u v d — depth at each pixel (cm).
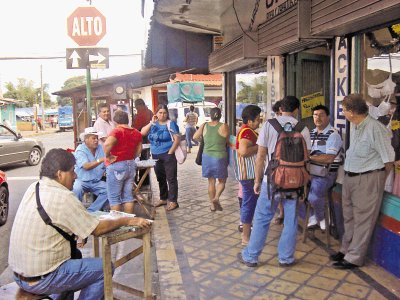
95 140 588
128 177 572
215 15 841
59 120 4428
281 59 662
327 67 661
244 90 926
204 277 422
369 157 403
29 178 1148
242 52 704
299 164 415
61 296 322
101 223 307
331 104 520
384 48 433
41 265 290
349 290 382
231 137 992
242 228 529
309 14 471
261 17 694
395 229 398
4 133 1333
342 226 493
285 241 436
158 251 495
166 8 774
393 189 436
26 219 293
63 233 296
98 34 766
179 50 1017
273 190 420
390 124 438
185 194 799
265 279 412
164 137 683
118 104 1090
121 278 444
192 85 2000
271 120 431
